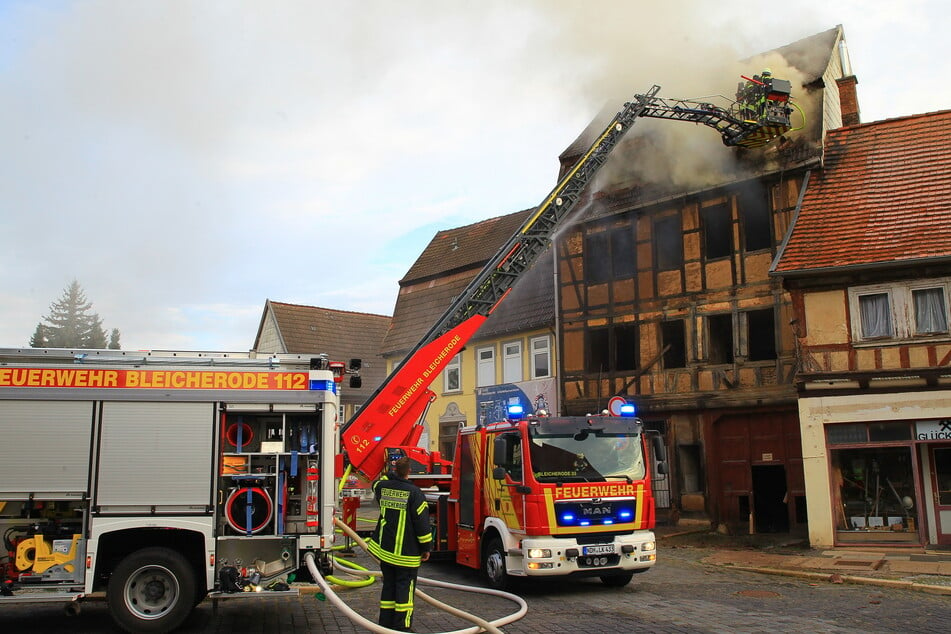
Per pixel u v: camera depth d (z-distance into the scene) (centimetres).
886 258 1479
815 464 1503
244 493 820
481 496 1153
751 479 1820
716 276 1919
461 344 1309
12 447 795
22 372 809
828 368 1525
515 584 1070
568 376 2159
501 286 1417
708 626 832
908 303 1480
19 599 772
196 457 820
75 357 829
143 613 786
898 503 1455
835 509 1489
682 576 1234
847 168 1753
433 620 880
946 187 1577
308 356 878
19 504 804
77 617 885
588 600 1005
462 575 1223
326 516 832
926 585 1069
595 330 2133
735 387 1842
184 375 834
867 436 1477
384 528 725
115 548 818
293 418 852
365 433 1216
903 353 1471
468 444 1220
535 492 1020
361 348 3781
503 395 2512
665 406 1945
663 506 1942
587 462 1064
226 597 794
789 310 1783
